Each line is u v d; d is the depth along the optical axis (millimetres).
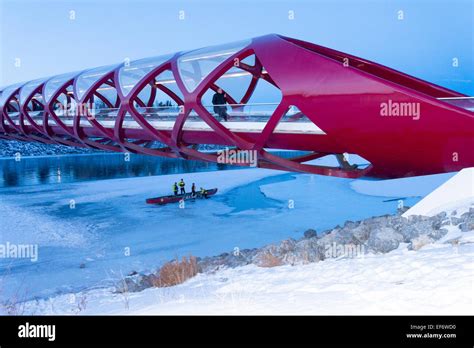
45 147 123125
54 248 27969
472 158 11578
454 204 11742
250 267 10086
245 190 54156
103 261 24062
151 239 29938
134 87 21547
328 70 12648
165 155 22812
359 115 11992
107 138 28484
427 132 11188
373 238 9406
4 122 44562
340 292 5910
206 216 38156
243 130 15852
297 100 13312
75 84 30953
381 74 15625
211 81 16797
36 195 54219
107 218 38531
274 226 33625
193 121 18484
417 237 8812
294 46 13938
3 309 10273
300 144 14578
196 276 10594
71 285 18844
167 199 45812
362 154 12656
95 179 71062
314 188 54562
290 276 7852
